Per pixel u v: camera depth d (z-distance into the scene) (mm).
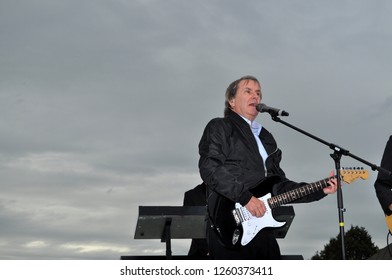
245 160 4953
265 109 5082
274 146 5250
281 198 4934
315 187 5027
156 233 5387
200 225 5324
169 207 5176
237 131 5035
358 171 5133
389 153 5758
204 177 4836
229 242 4781
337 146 4941
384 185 5746
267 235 4887
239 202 4754
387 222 5773
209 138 4957
